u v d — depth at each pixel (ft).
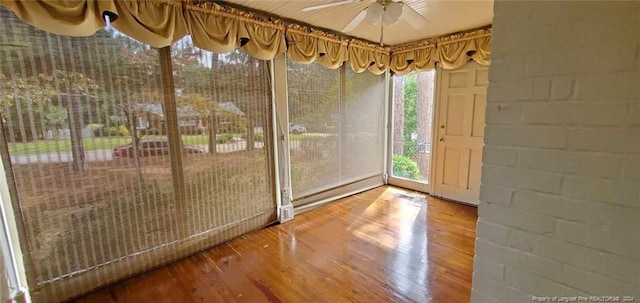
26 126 5.51
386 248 8.33
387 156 15.02
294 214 10.86
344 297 6.26
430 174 13.19
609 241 2.62
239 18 8.04
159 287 6.70
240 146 8.88
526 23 2.83
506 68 3.02
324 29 10.66
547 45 2.73
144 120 6.91
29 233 5.69
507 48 2.99
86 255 6.39
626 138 2.44
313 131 11.24
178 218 7.75
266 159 9.64
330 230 9.59
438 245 8.46
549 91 2.76
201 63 7.75
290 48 9.51
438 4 8.31
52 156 5.82
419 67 12.42
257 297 6.32
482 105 11.17
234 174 8.84
